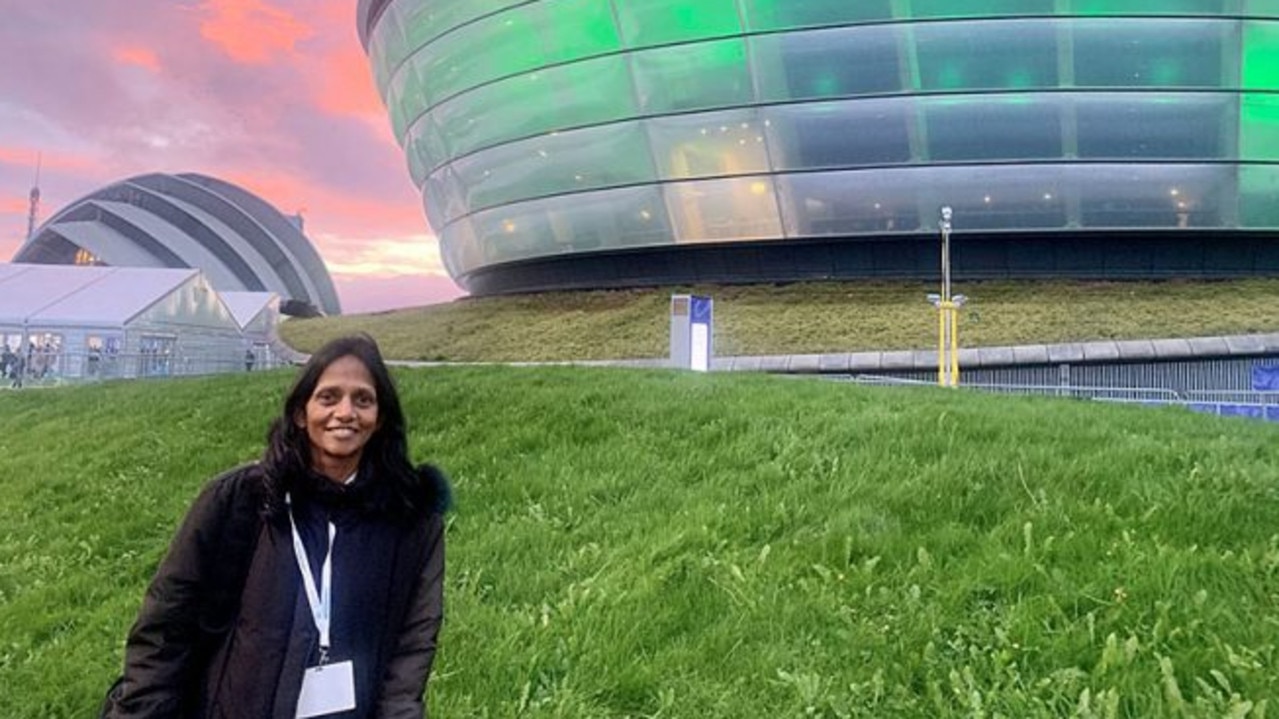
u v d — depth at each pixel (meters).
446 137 35.66
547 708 3.02
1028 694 2.80
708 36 27.81
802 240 27.75
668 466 6.06
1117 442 5.71
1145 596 3.34
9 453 9.27
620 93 29.41
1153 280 25.44
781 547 4.30
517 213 32.97
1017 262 26.52
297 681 1.85
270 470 1.93
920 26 26.11
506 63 31.92
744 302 25.70
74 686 3.55
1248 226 25.25
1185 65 25.06
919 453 5.71
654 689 3.10
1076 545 3.88
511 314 29.67
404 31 36.88
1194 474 4.80
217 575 1.89
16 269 30.48
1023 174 25.86
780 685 3.02
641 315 25.72
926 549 4.08
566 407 7.91
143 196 68.38
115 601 4.55
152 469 7.60
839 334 21.44
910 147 26.45
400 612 2.05
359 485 1.98
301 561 1.92
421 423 8.06
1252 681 2.72
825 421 6.77
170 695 1.85
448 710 3.02
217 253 68.94
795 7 26.92
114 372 25.89
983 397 8.71
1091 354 18.19
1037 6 25.45
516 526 5.06
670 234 29.34
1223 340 17.84
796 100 27.19
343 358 2.04
